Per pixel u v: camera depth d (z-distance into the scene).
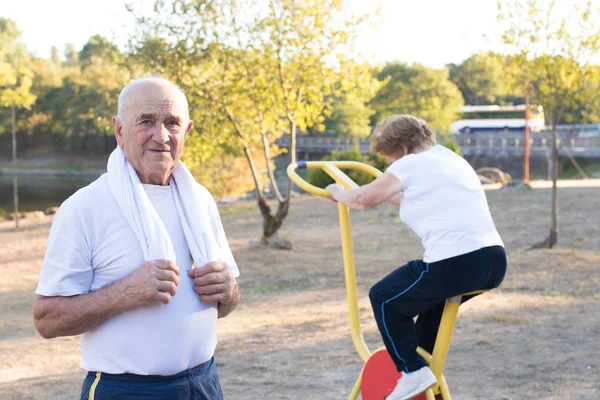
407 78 72.00
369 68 12.84
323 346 6.65
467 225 3.11
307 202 21.47
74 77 74.25
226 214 19.47
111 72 69.31
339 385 5.39
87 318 2.20
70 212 2.26
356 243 14.21
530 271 10.27
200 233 2.39
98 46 13.35
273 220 13.67
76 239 2.24
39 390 5.69
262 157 25.98
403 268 3.23
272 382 5.53
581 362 5.71
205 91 12.52
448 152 3.33
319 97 12.81
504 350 6.17
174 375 2.31
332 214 18.67
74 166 73.12
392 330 3.20
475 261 3.07
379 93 73.38
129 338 2.24
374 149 3.54
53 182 61.25
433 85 71.50
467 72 94.06
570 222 15.26
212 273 2.36
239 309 8.81
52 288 2.21
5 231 18.02
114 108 23.27
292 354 6.40
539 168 54.81
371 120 76.62
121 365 2.24
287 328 7.54
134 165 2.38
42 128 77.38
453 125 76.38
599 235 13.34
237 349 6.66
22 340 7.69
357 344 3.70
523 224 15.41
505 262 3.17
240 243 14.35
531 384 5.20
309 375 5.70
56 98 75.00
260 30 12.12
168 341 2.28
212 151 13.64
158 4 12.30
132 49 12.57
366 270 11.19
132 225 2.27
